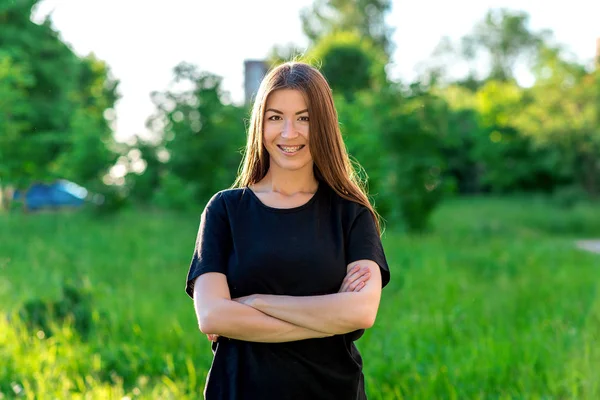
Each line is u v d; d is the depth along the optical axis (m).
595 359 5.36
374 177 15.98
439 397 5.00
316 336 2.52
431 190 16.95
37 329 6.46
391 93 17.11
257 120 2.69
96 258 11.01
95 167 18.16
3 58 20.11
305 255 2.57
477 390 5.05
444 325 6.76
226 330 2.51
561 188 32.69
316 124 2.61
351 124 16.45
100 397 4.89
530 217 23.84
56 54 26.64
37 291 8.14
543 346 5.82
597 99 26.73
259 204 2.63
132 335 6.54
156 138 17.77
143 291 8.51
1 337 6.03
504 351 5.62
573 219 23.23
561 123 27.66
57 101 26.42
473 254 12.52
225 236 2.64
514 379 5.21
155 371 5.71
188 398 4.97
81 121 19.20
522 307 7.83
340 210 2.66
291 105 2.60
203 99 17.02
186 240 13.46
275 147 2.62
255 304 2.51
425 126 17.00
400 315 7.40
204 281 2.58
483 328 6.77
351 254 2.63
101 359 5.87
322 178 2.72
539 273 10.51
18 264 10.05
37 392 4.85
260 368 2.56
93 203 17.91
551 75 27.97
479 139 36.47
